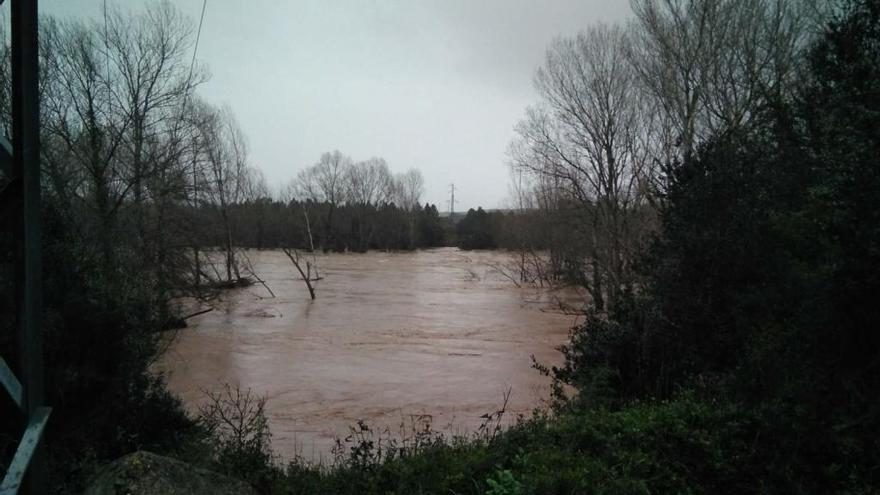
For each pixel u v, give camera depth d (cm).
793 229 630
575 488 505
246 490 460
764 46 2180
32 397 182
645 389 983
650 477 564
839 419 524
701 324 913
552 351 2445
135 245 1906
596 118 3191
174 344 2283
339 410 1588
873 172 495
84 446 636
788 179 734
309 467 809
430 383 1920
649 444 611
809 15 1792
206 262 3159
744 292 827
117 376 727
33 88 179
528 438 654
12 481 163
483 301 4109
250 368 2134
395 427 1407
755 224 809
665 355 977
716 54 2308
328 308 3738
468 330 2967
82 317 679
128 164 2347
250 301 3984
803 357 582
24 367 182
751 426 625
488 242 10212
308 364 2205
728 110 2181
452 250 10625
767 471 570
